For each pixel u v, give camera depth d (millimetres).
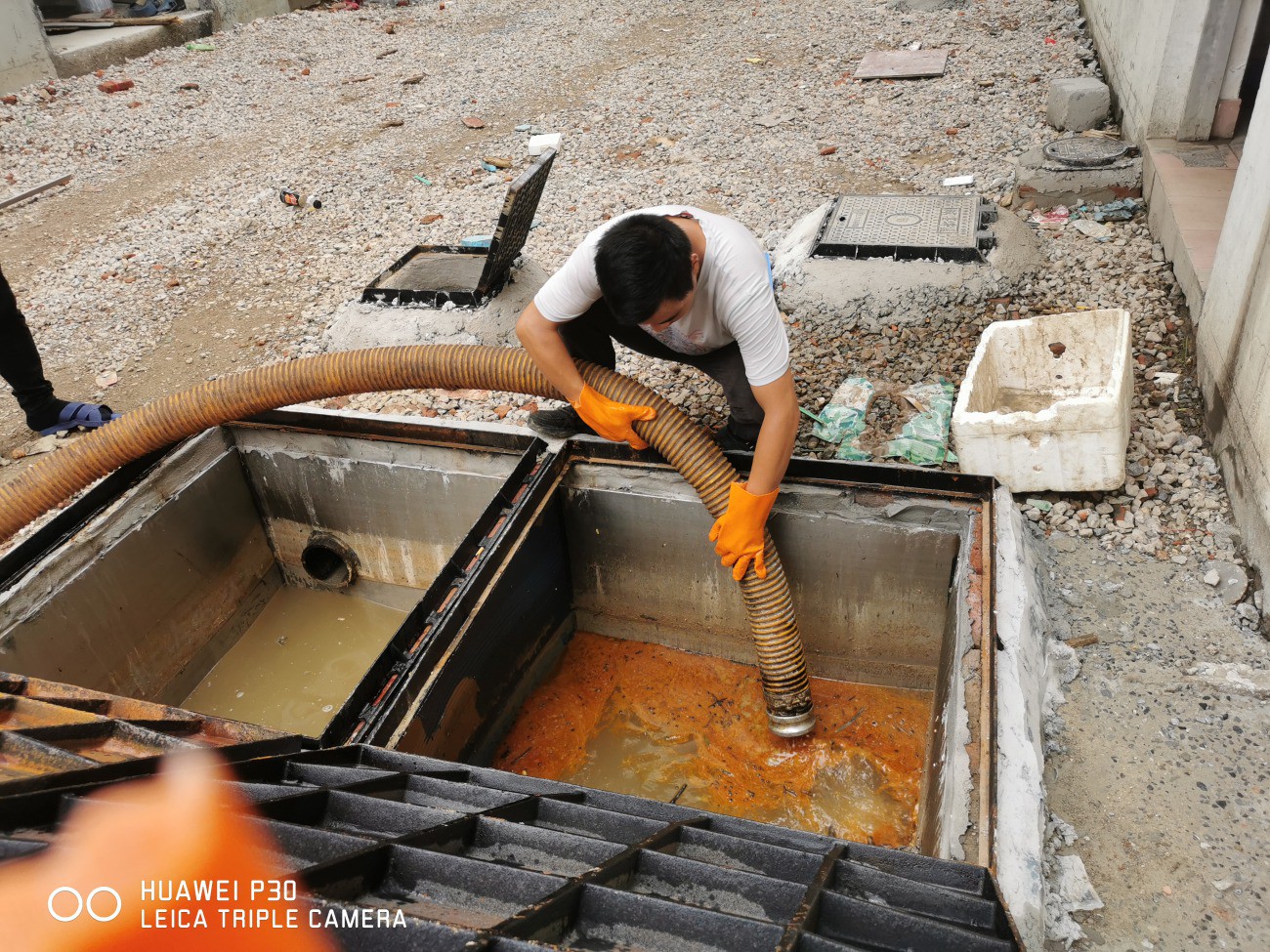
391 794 1797
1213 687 2469
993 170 5555
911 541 2988
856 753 3070
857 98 6969
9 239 6578
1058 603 2775
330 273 5570
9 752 1440
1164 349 3801
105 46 9750
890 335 4176
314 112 8234
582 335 3080
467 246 5031
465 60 9094
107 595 3357
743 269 2402
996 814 2039
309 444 3697
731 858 1658
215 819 1285
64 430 4523
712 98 7387
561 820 1794
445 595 2789
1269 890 2021
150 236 6352
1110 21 6352
